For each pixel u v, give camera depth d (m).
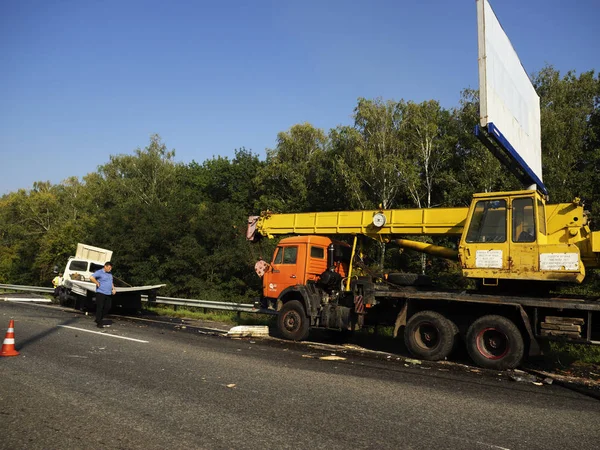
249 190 45.41
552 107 29.16
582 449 4.18
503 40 10.27
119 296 16.48
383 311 10.65
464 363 9.01
